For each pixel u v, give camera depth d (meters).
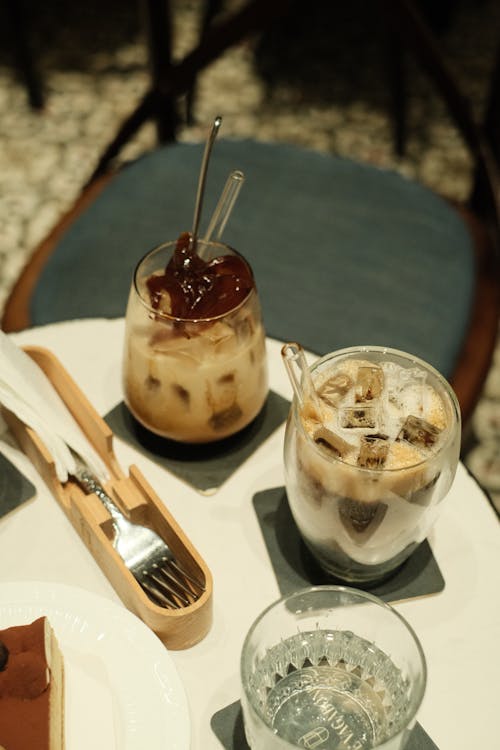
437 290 1.05
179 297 0.69
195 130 2.04
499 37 2.35
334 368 0.67
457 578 0.69
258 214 1.11
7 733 0.58
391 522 0.63
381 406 0.65
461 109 1.12
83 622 0.63
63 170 1.94
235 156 1.18
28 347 0.76
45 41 2.36
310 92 2.18
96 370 0.81
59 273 1.06
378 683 0.62
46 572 0.69
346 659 0.63
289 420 0.65
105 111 2.12
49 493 0.73
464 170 1.94
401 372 0.67
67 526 0.71
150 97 1.20
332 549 0.66
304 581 0.69
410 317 1.02
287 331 1.01
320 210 1.12
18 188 1.89
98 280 1.06
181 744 0.59
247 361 0.71
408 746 0.61
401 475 0.61
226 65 2.26
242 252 1.08
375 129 2.07
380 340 1.00
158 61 1.38
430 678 0.64
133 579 0.64
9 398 0.68
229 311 0.69
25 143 2.02
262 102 2.14
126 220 1.11
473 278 1.06
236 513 0.72
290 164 1.17
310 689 0.62
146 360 0.70
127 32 2.39
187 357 0.69
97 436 0.73
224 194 0.71
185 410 0.72
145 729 0.60
